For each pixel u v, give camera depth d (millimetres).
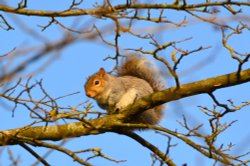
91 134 9727
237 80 9180
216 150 8922
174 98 9406
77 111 8805
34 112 8078
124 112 9789
